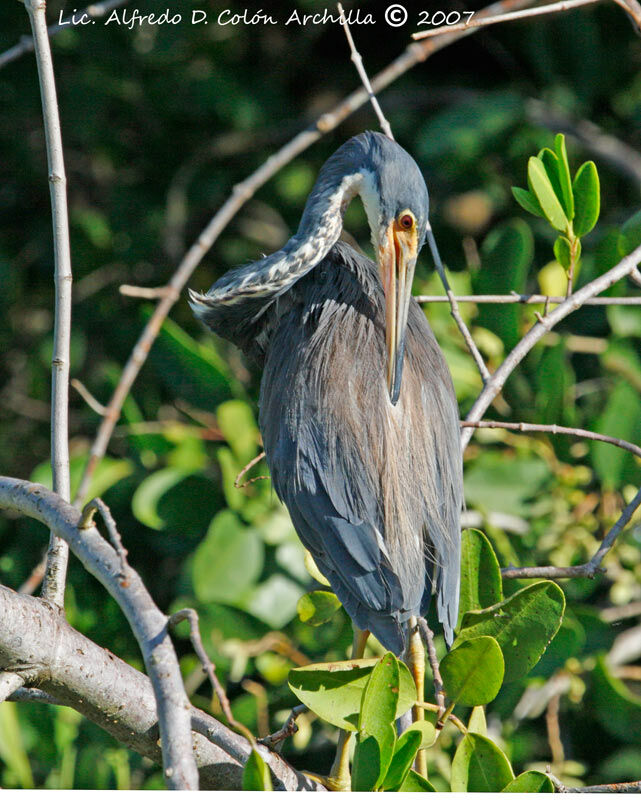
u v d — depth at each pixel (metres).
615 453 8.52
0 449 12.69
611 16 12.70
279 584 8.51
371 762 4.54
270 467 7.02
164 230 13.11
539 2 12.54
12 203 13.46
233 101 13.00
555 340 9.27
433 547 6.70
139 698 5.45
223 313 8.07
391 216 7.62
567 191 6.55
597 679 8.12
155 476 8.91
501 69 13.53
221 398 9.21
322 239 7.64
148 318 9.07
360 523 6.50
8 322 13.26
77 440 12.43
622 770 9.03
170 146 13.45
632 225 8.71
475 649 5.01
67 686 5.32
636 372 9.03
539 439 8.80
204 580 8.36
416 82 13.66
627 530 8.55
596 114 13.16
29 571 10.23
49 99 5.64
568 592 8.66
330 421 6.72
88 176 13.48
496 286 9.09
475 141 11.91
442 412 7.05
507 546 8.29
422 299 7.12
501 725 8.24
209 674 3.79
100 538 4.57
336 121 7.13
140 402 11.63
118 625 9.30
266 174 7.02
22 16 12.58
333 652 8.35
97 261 13.02
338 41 13.71
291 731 5.48
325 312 7.23
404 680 5.13
